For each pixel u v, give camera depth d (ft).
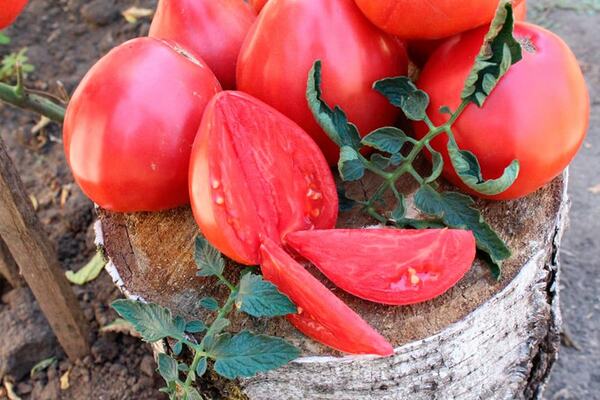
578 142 2.10
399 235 2.04
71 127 2.15
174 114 2.11
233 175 2.02
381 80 2.10
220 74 2.35
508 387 2.44
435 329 2.07
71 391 3.18
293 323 2.06
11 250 2.79
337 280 2.03
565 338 3.49
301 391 2.18
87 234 3.61
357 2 2.08
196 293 2.15
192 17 2.30
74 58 4.46
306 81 2.11
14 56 4.34
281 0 2.11
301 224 2.11
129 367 3.20
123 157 2.11
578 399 3.30
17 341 3.22
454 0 1.99
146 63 2.12
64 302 3.00
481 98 2.01
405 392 2.19
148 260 2.23
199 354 1.98
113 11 4.61
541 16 4.81
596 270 3.74
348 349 2.00
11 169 2.62
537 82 2.02
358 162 2.08
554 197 2.26
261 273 2.12
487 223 2.11
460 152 2.02
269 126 2.05
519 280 2.12
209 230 2.02
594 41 4.68
